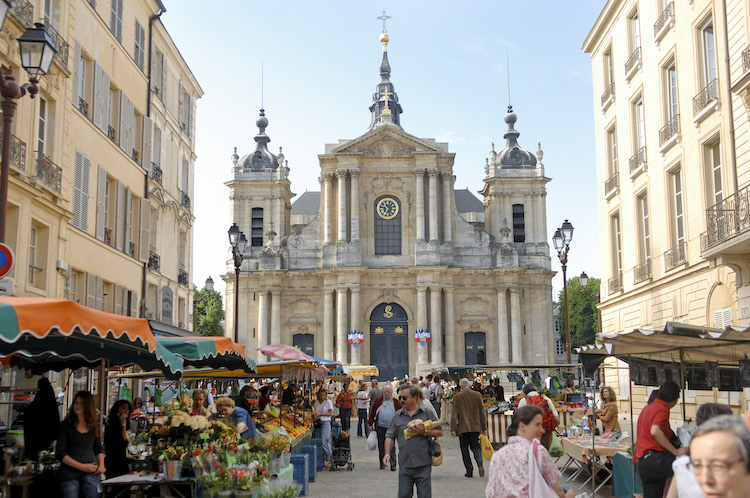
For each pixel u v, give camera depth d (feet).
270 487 38.68
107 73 87.15
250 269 200.44
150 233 105.40
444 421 113.09
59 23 73.36
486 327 194.08
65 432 35.35
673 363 44.42
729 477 14.03
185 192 126.93
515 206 212.43
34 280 69.97
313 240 199.41
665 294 86.02
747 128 65.26
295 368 74.59
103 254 85.35
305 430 62.69
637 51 93.76
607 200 107.76
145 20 102.89
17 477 37.55
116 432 41.11
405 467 36.17
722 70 70.18
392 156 198.70
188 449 37.65
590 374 46.91
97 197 83.97
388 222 199.52
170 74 115.96
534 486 23.13
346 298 191.72
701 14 74.79
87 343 40.06
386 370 192.24
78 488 35.42
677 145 81.56
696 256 76.69
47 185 70.03
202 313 343.05
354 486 54.39
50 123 72.95
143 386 98.63
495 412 82.43
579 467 59.82
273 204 214.48
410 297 194.59
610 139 108.17
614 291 104.37
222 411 46.57
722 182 70.38
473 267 197.06
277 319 194.59
